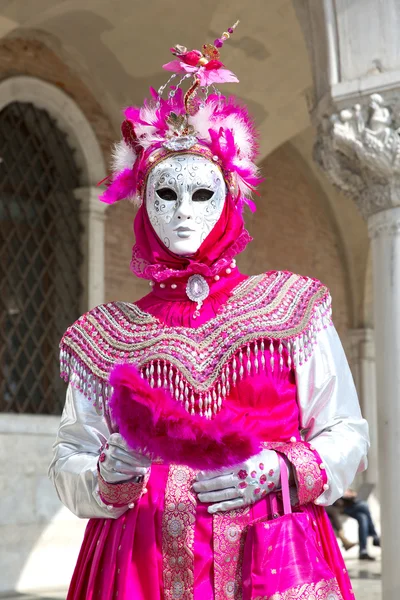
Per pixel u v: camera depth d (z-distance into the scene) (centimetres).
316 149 562
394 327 526
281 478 174
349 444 185
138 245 208
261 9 788
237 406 183
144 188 206
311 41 558
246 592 167
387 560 509
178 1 780
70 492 185
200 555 172
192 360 184
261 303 195
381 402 526
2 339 768
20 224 800
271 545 168
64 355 199
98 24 812
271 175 1191
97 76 884
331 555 187
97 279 852
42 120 838
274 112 922
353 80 523
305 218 1252
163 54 841
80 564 193
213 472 173
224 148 202
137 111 216
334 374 193
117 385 163
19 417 761
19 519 751
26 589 744
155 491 179
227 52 828
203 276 197
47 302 817
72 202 858
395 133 515
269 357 186
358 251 1320
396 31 523
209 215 197
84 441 194
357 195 553
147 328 194
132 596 171
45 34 829
